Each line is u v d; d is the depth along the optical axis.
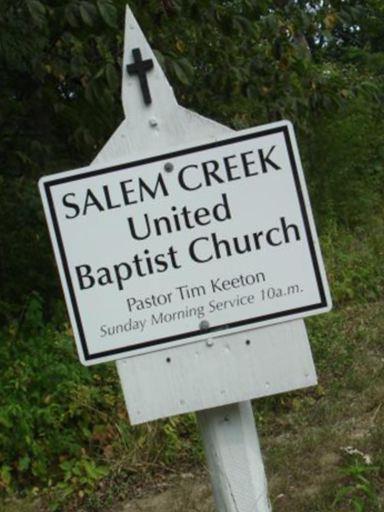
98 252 2.79
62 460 4.97
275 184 2.78
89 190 2.78
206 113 7.58
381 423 5.01
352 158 12.41
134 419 2.79
